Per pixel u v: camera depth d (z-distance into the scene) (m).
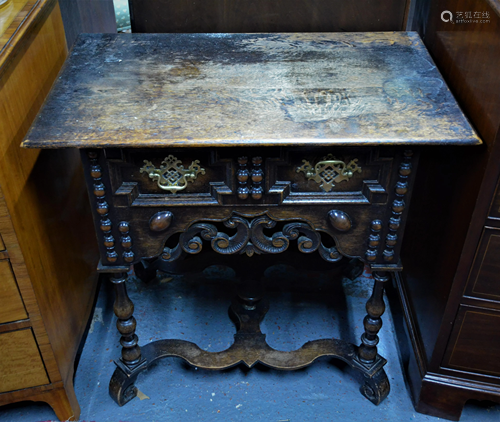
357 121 0.99
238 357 1.41
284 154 1.00
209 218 1.09
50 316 1.19
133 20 1.41
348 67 1.18
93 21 1.90
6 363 1.17
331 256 1.17
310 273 1.82
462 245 1.10
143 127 0.96
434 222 1.30
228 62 1.21
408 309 1.51
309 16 1.42
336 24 1.43
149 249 1.13
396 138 0.94
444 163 1.24
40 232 1.16
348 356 1.39
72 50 1.25
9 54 0.99
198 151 1.00
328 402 1.39
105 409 1.36
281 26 1.44
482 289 1.13
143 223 1.09
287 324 1.62
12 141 1.03
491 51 0.96
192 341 1.56
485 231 1.05
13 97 1.04
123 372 1.36
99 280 1.75
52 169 1.29
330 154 1.01
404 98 1.06
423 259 1.40
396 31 1.43
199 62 1.21
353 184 1.06
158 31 1.43
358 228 1.11
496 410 1.38
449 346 1.24
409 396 1.41
